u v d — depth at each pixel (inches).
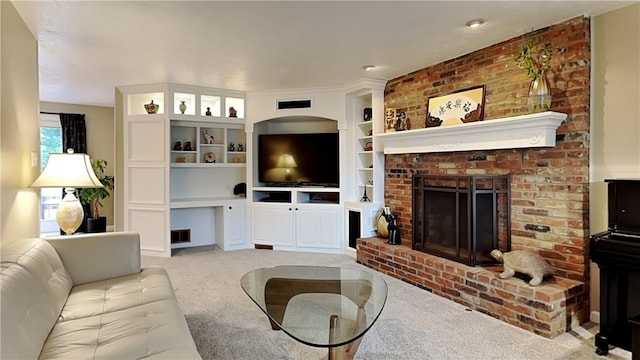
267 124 235.1
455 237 137.3
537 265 111.3
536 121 111.7
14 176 104.5
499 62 132.9
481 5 102.6
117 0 98.4
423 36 126.0
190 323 111.6
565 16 110.6
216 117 210.1
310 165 216.4
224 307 124.6
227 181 235.6
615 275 93.5
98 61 152.7
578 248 111.6
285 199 222.4
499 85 133.0
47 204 262.7
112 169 277.1
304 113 209.2
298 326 82.2
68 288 92.7
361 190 207.2
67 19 110.6
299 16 109.3
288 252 207.9
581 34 110.2
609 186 99.3
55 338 69.1
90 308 83.6
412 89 170.9
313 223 208.4
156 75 177.0
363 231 186.5
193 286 146.9
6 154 97.8
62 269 95.3
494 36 126.0
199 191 227.8
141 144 199.2
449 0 99.7
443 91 154.9
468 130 133.8
